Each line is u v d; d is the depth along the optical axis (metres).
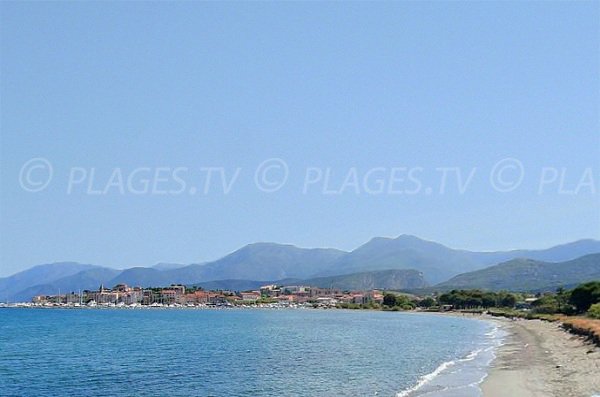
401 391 49.25
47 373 64.44
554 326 134.75
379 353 84.38
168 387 54.03
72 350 91.69
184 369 66.81
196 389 52.75
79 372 65.06
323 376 60.00
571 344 86.25
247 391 51.28
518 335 117.88
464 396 44.97
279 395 49.00
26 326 165.50
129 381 58.00
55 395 50.72
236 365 70.25
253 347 95.56
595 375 51.50
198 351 88.88
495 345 95.56
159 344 102.62
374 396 47.25
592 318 138.38
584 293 170.00
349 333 131.75
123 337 120.94
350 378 58.22
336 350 89.50
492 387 48.56
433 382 53.50
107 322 191.62
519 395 44.16
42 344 103.56
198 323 183.50
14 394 51.38
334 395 48.38
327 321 198.25
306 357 79.06
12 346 99.25
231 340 111.19
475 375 57.41
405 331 139.12
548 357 71.56
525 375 55.06
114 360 76.94
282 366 68.94
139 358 79.19
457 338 114.25
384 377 58.38
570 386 46.84
